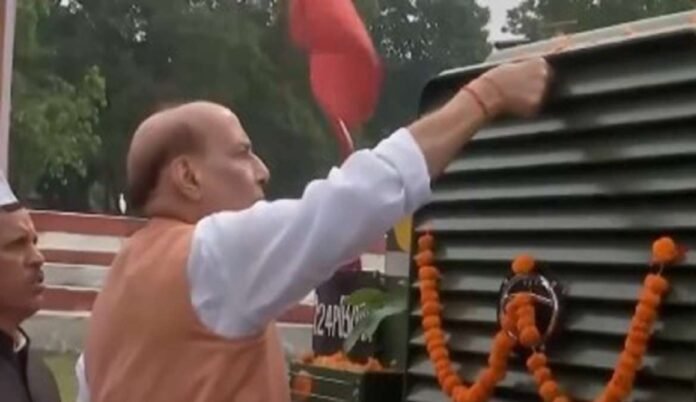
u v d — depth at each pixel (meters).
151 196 2.43
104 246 12.23
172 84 27.08
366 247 2.13
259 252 2.15
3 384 3.33
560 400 2.14
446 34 26.50
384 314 3.05
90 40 27.81
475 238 2.45
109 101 27.81
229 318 2.20
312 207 2.09
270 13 28.09
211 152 2.38
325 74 5.65
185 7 27.94
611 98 2.17
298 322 9.05
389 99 25.59
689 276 1.98
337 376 3.05
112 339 2.33
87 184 28.50
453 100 2.17
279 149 27.75
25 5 25.67
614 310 2.11
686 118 2.02
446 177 2.54
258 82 27.58
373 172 2.07
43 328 12.09
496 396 2.31
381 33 26.33
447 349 2.46
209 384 2.21
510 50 2.55
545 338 2.20
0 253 3.32
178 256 2.25
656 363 2.01
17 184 26.19
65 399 9.30
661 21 2.23
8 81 5.44
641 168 2.10
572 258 2.20
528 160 2.33
